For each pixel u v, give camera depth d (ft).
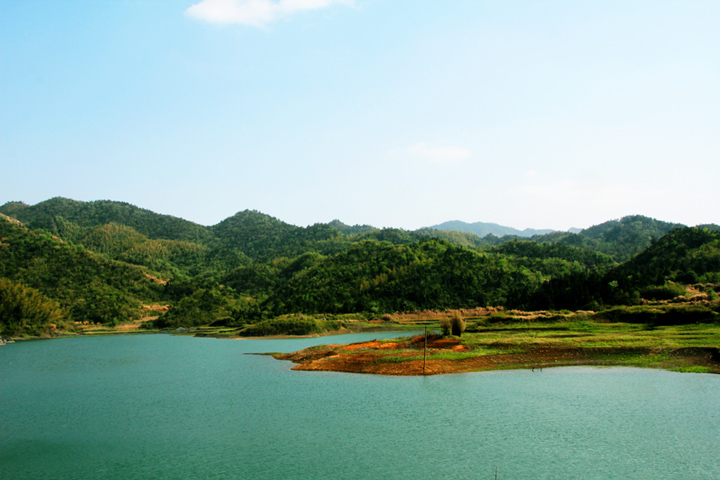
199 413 174.09
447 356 241.76
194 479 113.39
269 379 235.20
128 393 218.79
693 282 503.20
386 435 139.74
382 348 284.41
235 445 136.67
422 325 556.51
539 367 223.51
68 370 301.63
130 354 394.52
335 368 250.37
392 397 182.09
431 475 110.93
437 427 144.87
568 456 119.75
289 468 118.01
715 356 215.92
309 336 496.23
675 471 109.91
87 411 184.03
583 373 209.15
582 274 502.38
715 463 114.01
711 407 155.63
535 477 108.06
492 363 233.55
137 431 154.30
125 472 119.44
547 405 162.91
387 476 111.14
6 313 620.90
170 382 243.19
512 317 361.92
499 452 123.85
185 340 550.36
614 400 165.89
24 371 300.40
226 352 383.86
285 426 152.56
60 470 122.21
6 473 121.19
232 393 205.98
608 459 117.29
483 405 166.30
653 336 260.21
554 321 349.82
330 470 115.96
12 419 173.37
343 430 145.89
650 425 140.15
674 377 195.42
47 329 646.74
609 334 281.33
